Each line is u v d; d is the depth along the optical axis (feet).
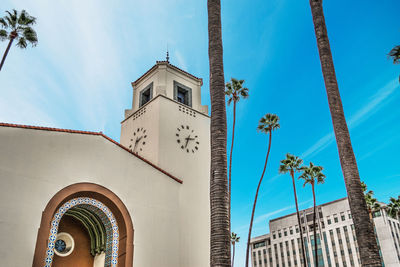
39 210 51.52
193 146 85.97
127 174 64.69
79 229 66.28
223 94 54.70
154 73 94.12
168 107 85.97
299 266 333.83
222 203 46.21
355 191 47.50
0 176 49.67
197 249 71.97
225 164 49.24
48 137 56.54
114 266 58.65
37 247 49.32
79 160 58.85
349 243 299.79
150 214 65.05
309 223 339.36
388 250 283.18
